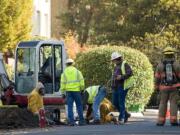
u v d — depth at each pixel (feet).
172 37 249.75
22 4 233.35
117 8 268.00
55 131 101.91
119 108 125.80
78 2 365.40
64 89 123.44
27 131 105.19
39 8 322.14
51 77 150.30
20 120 115.03
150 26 260.21
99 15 319.47
